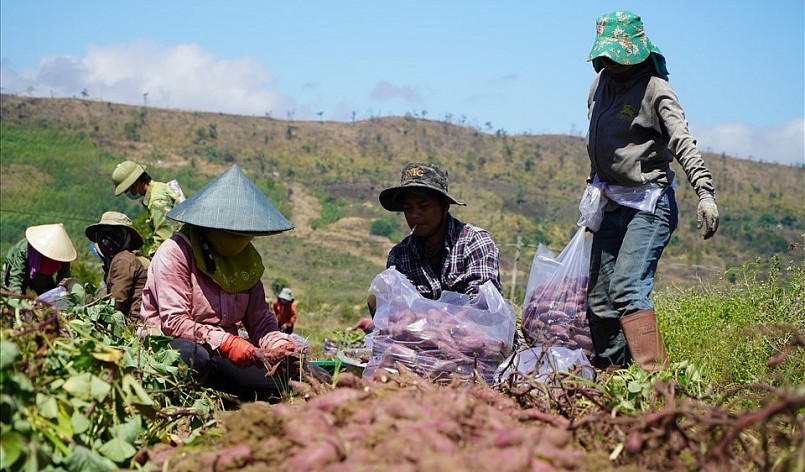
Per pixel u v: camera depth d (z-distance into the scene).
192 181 113.06
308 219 103.50
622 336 5.85
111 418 3.23
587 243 5.84
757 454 2.94
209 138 130.12
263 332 5.28
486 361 4.88
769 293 6.20
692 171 5.30
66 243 7.55
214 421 3.67
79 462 2.87
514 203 111.12
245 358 4.77
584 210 5.75
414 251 5.59
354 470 2.41
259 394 4.99
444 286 5.52
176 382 4.18
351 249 92.38
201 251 4.96
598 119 5.68
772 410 2.54
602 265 5.79
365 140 136.00
